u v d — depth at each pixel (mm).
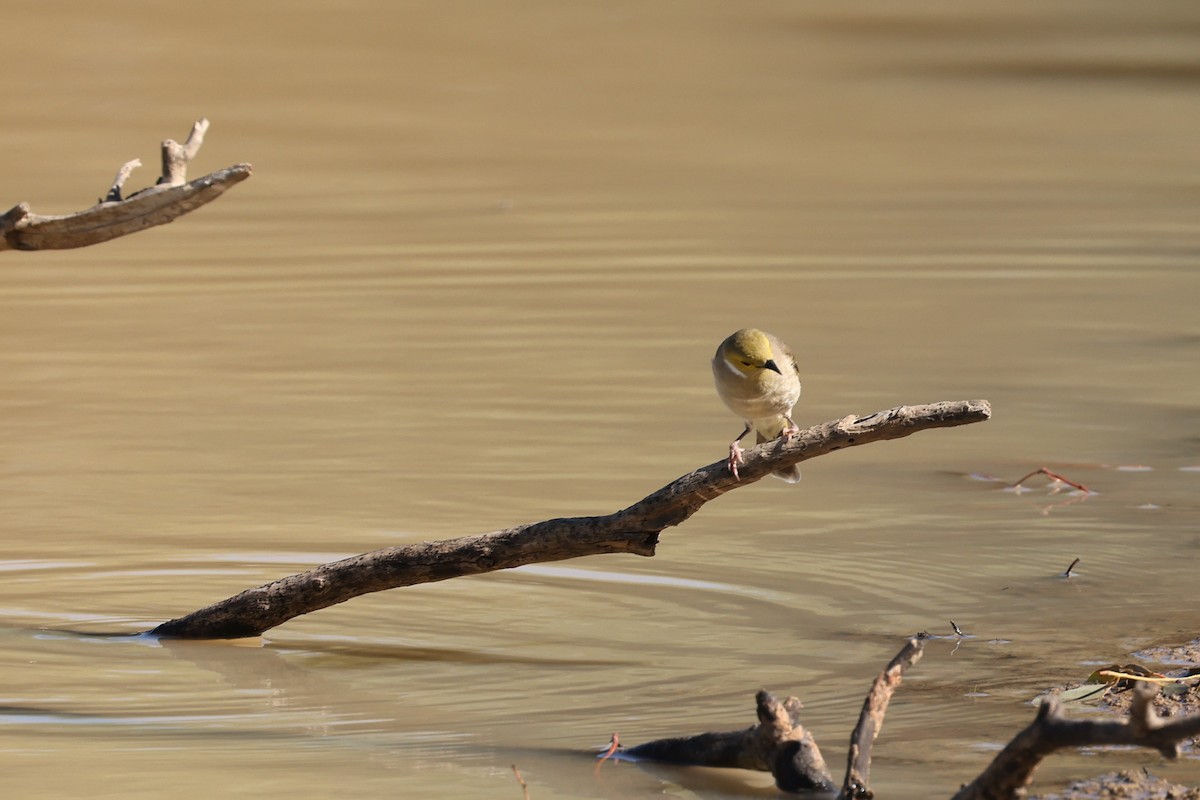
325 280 23359
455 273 23641
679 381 18000
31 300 22422
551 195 30016
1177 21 51625
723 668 9719
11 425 16531
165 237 26703
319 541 12742
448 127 37219
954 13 52500
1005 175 31672
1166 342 19266
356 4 50438
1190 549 11961
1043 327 20094
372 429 16266
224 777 8008
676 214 28094
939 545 12289
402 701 9281
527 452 15398
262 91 40406
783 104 40219
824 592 11234
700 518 13281
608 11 51344
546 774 7969
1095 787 7340
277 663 10055
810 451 8797
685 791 7691
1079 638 9930
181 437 16047
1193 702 8328
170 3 48906
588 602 11195
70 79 40875
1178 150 34281
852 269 23641
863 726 7227
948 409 8516
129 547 12609
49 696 9414
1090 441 15414
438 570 9852
